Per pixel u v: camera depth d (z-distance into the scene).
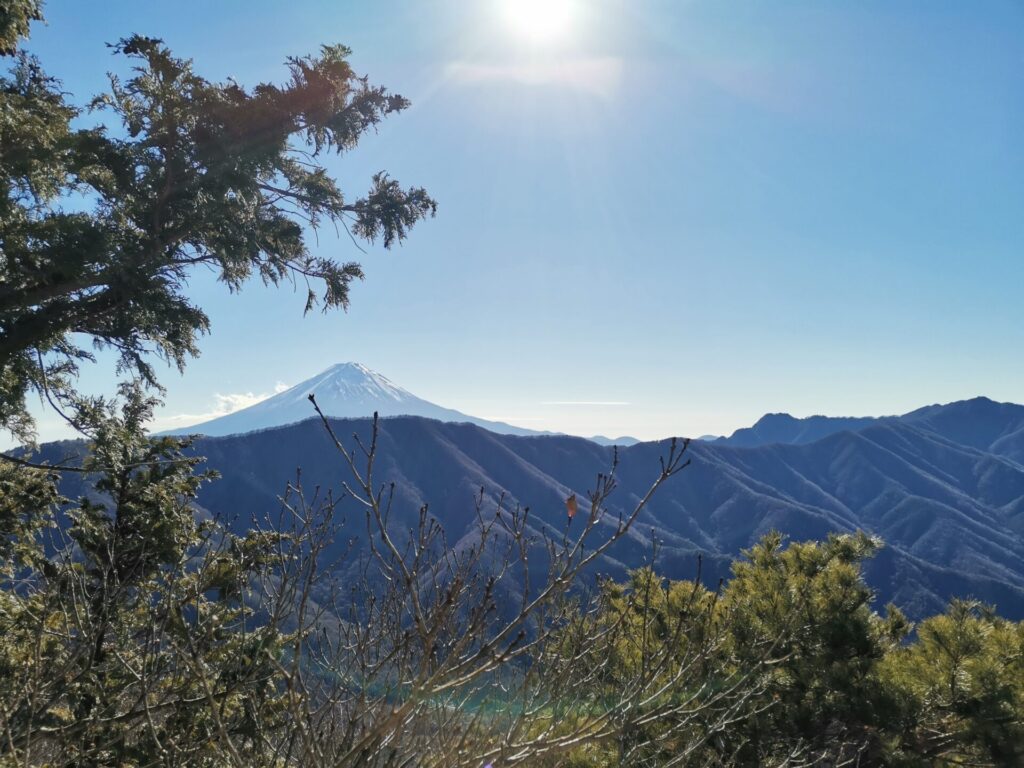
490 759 2.18
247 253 10.41
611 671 3.08
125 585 4.18
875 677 4.99
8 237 7.53
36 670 3.02
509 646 2.01
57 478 8.33
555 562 2.21
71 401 8.08
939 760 4.71
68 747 3.40
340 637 2.37
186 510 6.88
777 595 4.85
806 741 4.61
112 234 8.85
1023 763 4.43
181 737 2.99
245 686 2.61
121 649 3.40
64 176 8.36
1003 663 4.80
